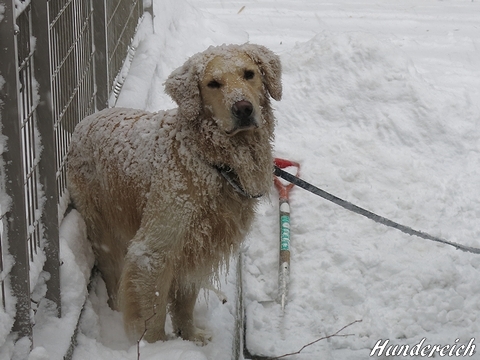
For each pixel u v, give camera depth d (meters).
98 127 1.98
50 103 1.69
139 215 1.89
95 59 2.54
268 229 2.51
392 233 2.49
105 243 2.04
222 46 1.84
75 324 1.78
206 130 1.76
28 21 1.62
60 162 2.03
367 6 5.03
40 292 1.75
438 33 4.42
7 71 1.43
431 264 2.37
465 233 2.54
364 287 2.31
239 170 1.79
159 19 3.93
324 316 2.22
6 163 1.47
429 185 2.72
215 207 1.79
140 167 1.85
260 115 1.76
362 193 2.66
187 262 1.83
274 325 2.17
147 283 1.80
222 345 1.99
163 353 1.74
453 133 2.99
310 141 2.94
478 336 2.17
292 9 4.90
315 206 2.58
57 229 1.75
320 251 2.42
